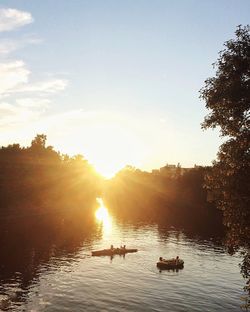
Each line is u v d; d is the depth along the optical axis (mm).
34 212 149125
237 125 24188
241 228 24312
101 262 70188
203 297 50406
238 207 24078
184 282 57531
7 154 153625
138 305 46812
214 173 25750
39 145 186750
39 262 68812
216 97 24062
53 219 139000
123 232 111938
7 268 63594
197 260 73562
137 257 75312
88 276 59906
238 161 23562
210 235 108250
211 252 82125
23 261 69125
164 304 47406
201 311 45250
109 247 86562
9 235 96750
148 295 50781
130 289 53312
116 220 145125
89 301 47781
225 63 24188
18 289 52156
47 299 48156
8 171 145250
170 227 125312
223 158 24797
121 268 65750
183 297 50281
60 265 67062
